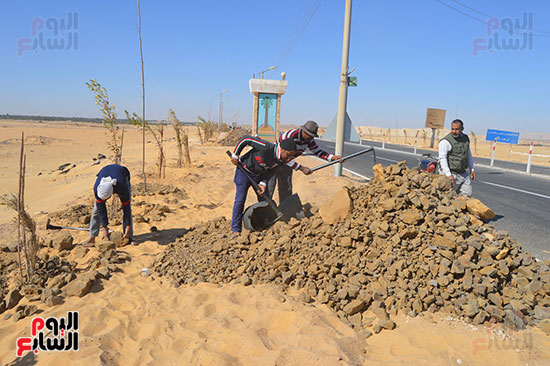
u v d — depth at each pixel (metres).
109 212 6.89
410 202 4.05
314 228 4.34
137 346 2.89
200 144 24.52
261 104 18.12
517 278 3.31
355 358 2.63
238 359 2.68
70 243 5.06
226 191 9.52
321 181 9.04
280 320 3.11
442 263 3.33
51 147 29.66
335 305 3.31
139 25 7.52
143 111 8.18
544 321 2.86
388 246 3.69
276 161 4.88
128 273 4.34
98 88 6.96
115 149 7.34
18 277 4.15
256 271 3.94
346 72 9.48
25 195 10.56
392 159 17.12
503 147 43.31
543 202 7.70
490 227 3.87
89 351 2.79
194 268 4.29
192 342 2.90
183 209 7.43
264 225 5.20
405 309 3.13
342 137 9.66
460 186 6.02
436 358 2.55
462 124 5.70
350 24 9.45
